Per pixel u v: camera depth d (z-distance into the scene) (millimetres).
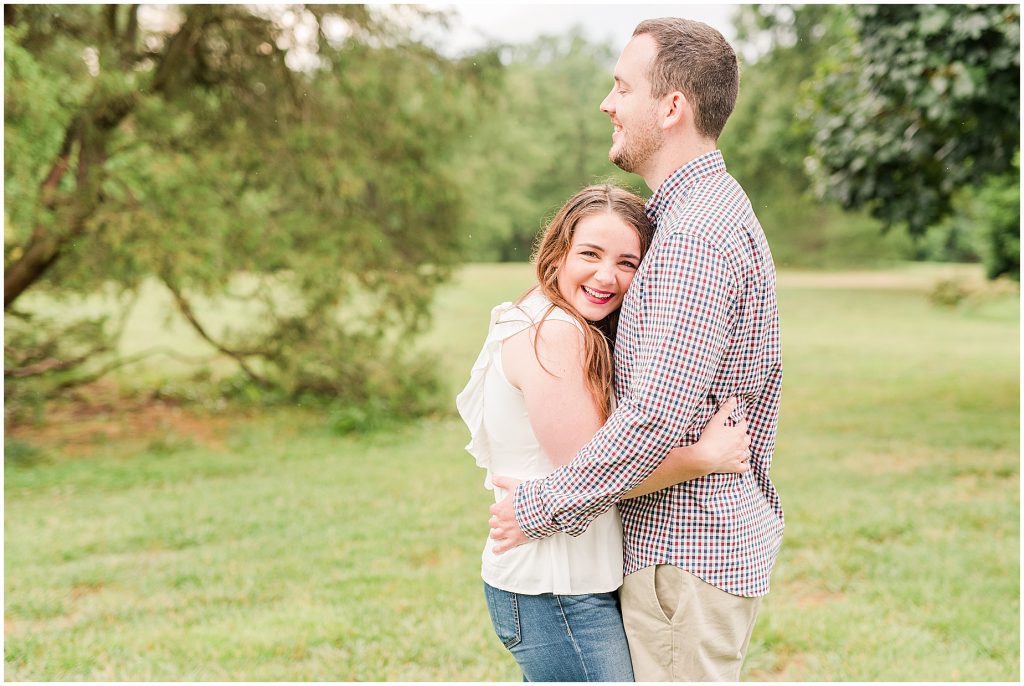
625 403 1609
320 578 4523
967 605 3953
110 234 7613
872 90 6531
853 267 32438
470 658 3494
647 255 1708
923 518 5312
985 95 5898
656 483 1690
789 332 16562
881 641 3564
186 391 10422
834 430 8086
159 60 8625
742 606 1751
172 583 4492
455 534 5297
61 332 8945
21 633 3826
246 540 5230
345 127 9078
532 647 1815
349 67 8969
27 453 7480
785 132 22312
